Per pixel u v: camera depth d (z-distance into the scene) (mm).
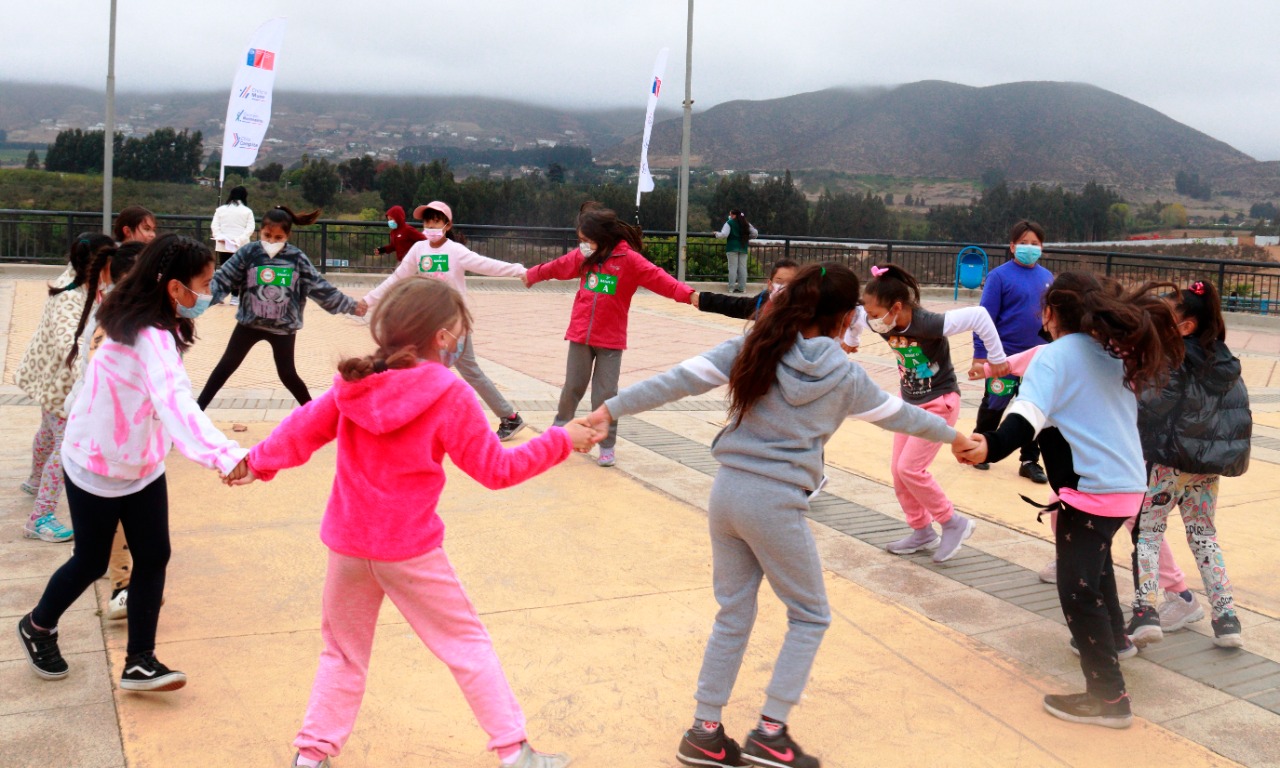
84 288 4555
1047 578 4648
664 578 4512
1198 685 3637
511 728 2764
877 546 5121
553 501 5629
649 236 20188
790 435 2885
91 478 3102
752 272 20797
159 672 3180
